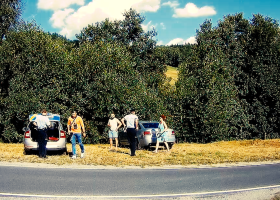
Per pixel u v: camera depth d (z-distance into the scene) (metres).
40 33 22.23
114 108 21.89
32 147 12.84
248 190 7.56
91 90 21.27
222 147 19.38
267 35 31.59
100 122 22.08
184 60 33.38
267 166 11.72
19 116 20.05
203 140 25.80
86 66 21.70
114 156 13.05
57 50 22.27
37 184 7.60
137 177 8.88
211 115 25.25
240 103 30.34
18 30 22.62
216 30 33.12
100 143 22.53
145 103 23.84
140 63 36.72
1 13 29.89
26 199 6.27
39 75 21.16
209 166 11.39
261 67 30.12
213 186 7.97
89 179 8.38
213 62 28.23
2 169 9.49
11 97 20.30
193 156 13.84
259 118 29.53
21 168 9.79
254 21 34.03
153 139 15.89
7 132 20.47
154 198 6.64
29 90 20.61
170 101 27.08
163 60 39.00
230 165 11.75
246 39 32.38
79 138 12.27
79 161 11.43
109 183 7.96
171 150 16.27
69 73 21.45
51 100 20.97
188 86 27.73
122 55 24.59
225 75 29.19
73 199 6.35
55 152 14.44
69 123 12.27
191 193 7.16
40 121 12.06
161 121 14.95
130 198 6.58
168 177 9.02
